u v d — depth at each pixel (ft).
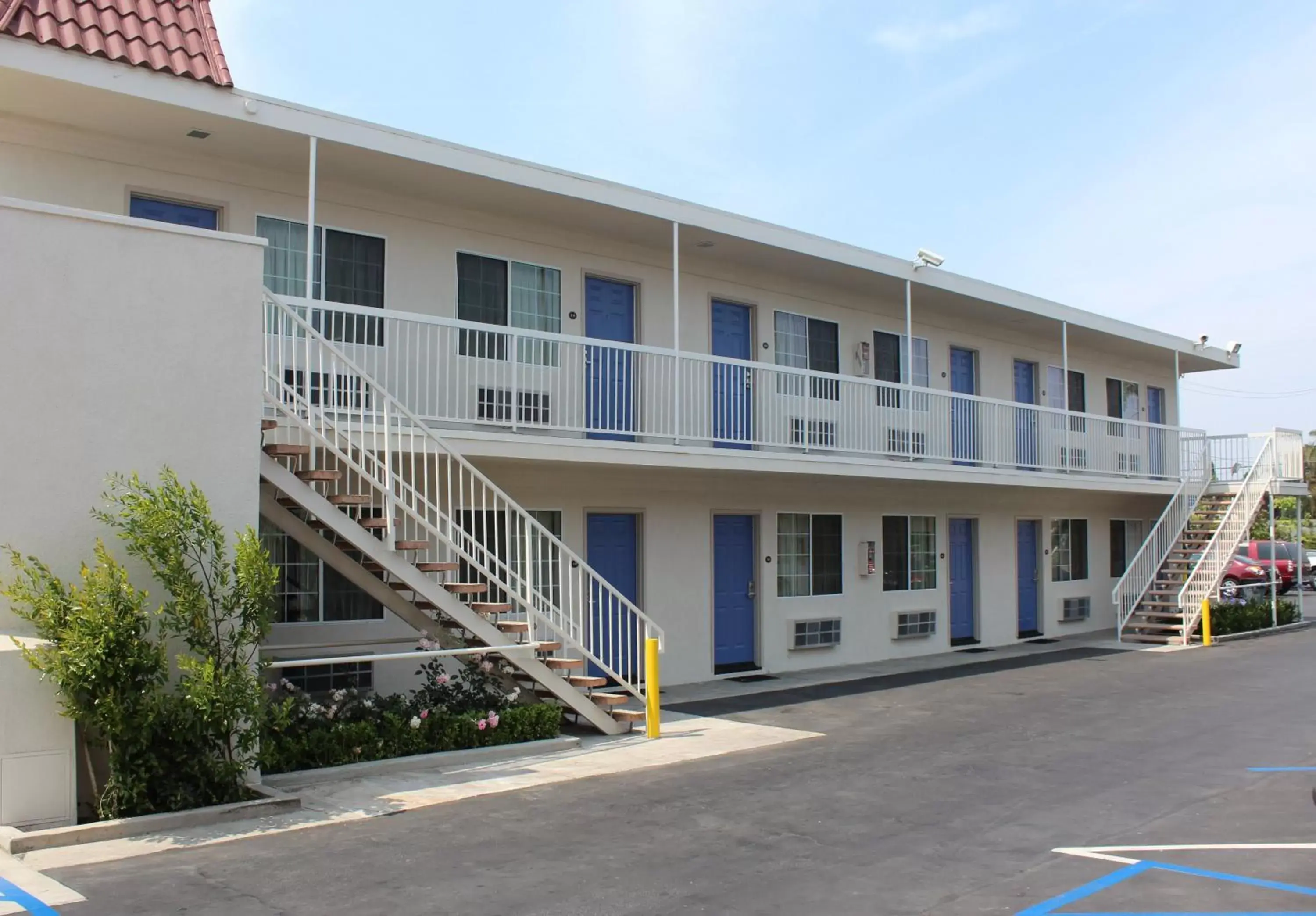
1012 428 62.49
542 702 36.81
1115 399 80.12
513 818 25.76
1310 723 38.52
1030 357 71.61
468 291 44.21
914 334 63.67
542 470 44.96
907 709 42.45
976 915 18.84
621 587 47.93
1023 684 49.34
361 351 40.57
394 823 25.29
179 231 27.78
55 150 35.09
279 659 32.35
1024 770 31.01
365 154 37.47
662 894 20.11
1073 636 72.28
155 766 24.84
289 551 38.34
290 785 28.71
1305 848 22.84
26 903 19.45
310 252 34.86
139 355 26.94
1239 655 60.13
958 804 27.07
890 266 54.70
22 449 25.23
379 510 37.88
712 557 51.42
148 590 26.68
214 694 25.27
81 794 25.63
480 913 19.06
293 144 36.63
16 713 23.59
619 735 36.70
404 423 37.63
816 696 46.03
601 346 41.68
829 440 57.21
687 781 29.84
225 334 28.30
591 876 21.18
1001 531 67.82
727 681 50.21
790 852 22.88
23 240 25.57
